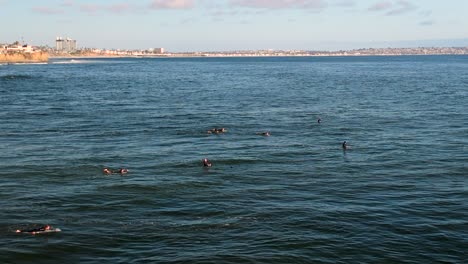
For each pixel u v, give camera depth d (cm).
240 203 2842
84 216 2645
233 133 5016
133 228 2480
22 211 2714
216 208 2761
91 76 14775
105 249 2245
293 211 2700
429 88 10069
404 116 6122
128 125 5484
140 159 3884
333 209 2730
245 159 3884
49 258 2169
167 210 2736
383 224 2511
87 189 3106
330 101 7881
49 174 3444
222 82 12356
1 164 3706
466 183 3222
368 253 2192
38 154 4041
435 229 2445
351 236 2367
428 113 6350
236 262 2112
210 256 2162
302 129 5262
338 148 4291
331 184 3212
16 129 5209
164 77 14575
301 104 7500
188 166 3672
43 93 9131
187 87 10719
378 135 4881
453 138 4666
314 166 3675
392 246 2259
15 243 2306
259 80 13125
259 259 2138
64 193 3027
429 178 3341
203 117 6122
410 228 2459
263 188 3130
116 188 3125
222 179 3331
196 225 2511
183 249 2236
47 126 5400
